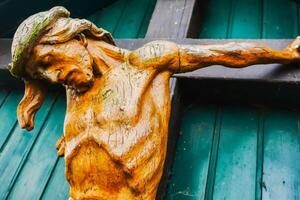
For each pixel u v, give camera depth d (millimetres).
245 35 2332
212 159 1841
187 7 2248
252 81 1848
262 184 1735
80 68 1456
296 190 1698
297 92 1849
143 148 1426
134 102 1468
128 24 2588
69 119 1508
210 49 1618
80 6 2711
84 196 1423
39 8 2613
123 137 1426
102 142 1422
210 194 1747
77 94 1546
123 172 1405
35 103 1566
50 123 2172
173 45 1581
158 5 2305
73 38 1480
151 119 1471
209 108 2008
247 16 2428
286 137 1848
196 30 2344
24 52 1433
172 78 1928
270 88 1861
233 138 1887
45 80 1542
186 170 1827
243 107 1978
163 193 1749
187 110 2023
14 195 1929
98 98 1504
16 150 2096
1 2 2457
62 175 1944
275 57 1734
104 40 1636
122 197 1406
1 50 2340
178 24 2180
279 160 1785
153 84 1538
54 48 1438
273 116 1927
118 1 2797
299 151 1800
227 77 1875
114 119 1450
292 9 2408
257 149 1832
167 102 1526
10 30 2625
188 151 1884
